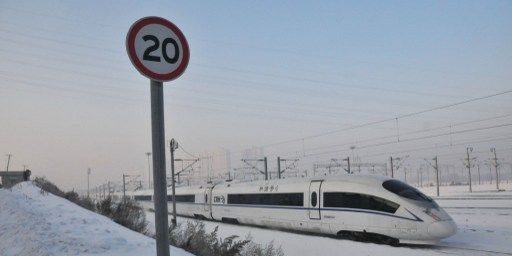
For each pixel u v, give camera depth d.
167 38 4.39
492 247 15.46
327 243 18.84
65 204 17.70
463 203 34.03
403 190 18.44
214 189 32.31
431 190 73.69
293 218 23.25
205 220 33.66
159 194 4.23
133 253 7.42
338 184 20.75
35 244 7.86
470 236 18.19
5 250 8.36
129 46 4.15
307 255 16.25
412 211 17.42
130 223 15.14
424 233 16.98
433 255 14.92
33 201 18.09
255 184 27.75
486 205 30.72
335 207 20.48
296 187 23.41
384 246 17.52
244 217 28.08
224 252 10.89
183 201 36.88
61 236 8.53
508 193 46.66
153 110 4.31
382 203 18.45
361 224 19.08
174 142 28.52
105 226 10.76
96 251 7.43
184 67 4.50
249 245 13.16
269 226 25.92
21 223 10.74
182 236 12.42
